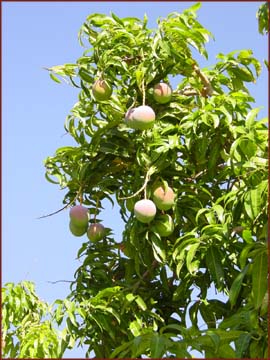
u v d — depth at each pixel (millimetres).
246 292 3758
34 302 4340
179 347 3111
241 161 3705
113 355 3273
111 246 4336
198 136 3969
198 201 3943
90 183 4309
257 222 3572
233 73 4406
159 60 3994
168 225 3912
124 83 4273
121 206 4371
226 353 3176
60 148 4352
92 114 4438
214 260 3596
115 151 4129
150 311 3801
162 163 3926
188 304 4086
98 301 3832
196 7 4145
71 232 4273
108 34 4152
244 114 4043
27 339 3955
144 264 4008
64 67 4312
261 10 3943
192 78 4316
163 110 4156
